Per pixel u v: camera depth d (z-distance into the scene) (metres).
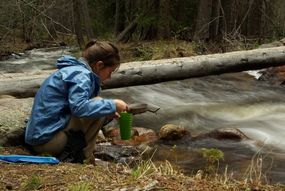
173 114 6.57
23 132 3.85
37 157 3.17
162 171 3.17
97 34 21.06
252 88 8.52
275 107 7.08
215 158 3.69
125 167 3.17
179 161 4.45
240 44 12.25
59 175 2.90
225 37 12.51
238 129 5.66
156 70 6.95
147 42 14.59
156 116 6.42
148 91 8.09
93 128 3.44
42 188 2.70
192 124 6.08
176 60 7.32
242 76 9.57
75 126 3.34
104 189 2.69
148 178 2.90
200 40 12.89
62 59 3.35
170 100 7.54
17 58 15.29
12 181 2.80
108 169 3.08
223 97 7.80
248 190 2.85
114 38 17.11
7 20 14.45
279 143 5.19
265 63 8.00
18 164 3.11
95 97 3.28
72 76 3.23
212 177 3.59
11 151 3.63
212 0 13.66
